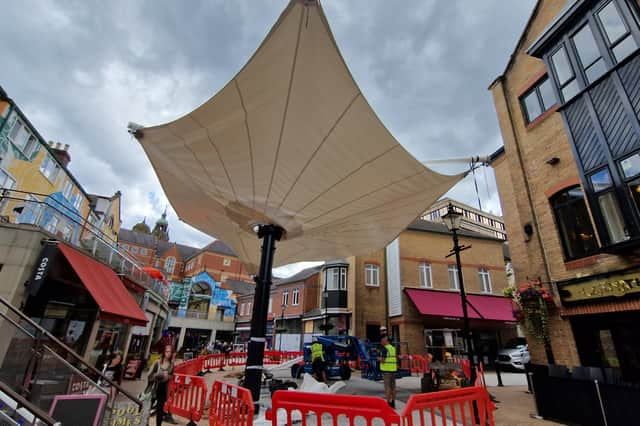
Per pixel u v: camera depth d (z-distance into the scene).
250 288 59.78
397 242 23.14
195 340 42.84
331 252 10.56
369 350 14.48
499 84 12.15
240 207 7.36
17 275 8.20
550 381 7.25
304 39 3.87
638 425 5.66
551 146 9.88
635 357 7.16
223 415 5.20
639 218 6.92
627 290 7.21
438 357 19.09
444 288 22.38
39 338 5.31
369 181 6.23
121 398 6.10
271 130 5.14
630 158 7.25
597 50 8.30
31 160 19.31
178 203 8.59
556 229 9.42
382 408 3.71
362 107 4.60
